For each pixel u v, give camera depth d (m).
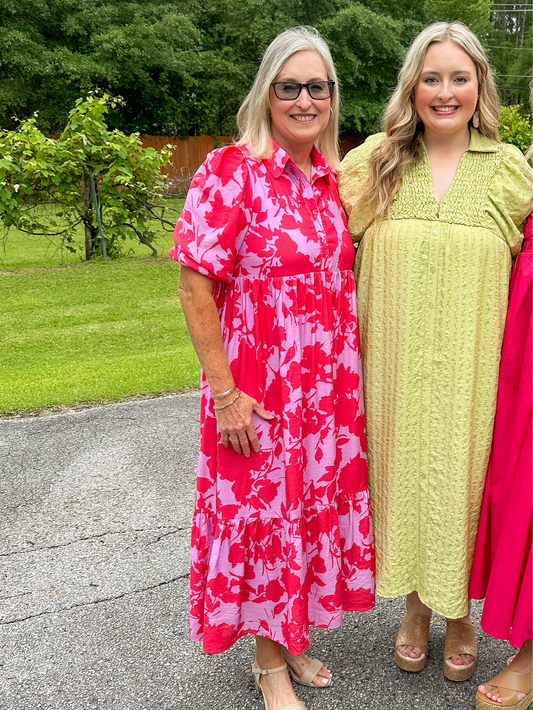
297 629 1.93
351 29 25.94
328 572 1.99
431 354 1.89
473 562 2.03
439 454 1.93
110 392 4.86
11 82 24.92
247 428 1.84
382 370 1.96
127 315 7.29
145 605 2.52
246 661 2.23
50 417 4.44
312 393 1.88
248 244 1.78
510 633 1.92
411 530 2.03
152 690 2.10
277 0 27.61
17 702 2.05
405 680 2.11
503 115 6.93
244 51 28.94
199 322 1.79
